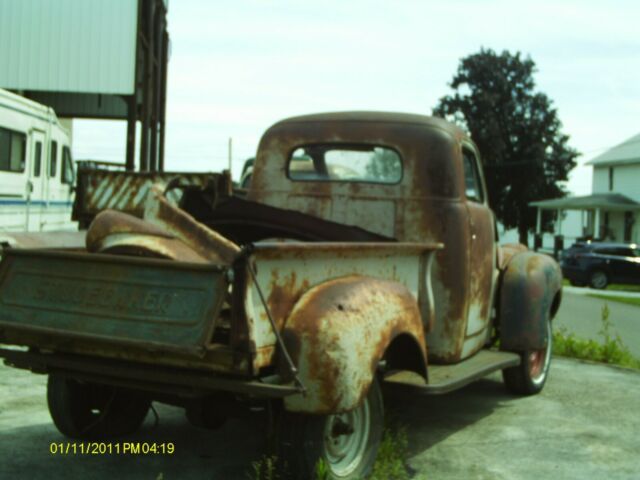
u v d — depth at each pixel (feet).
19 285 14.93
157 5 83.66
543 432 20.67
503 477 16.97
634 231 149.07
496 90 210.59
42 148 47.03
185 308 13.17
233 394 14.66
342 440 15.29
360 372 13.98
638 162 151.43
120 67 71.36
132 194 40.96
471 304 20.70
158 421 19.11
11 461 16.78
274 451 14.61
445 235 19.94
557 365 31.04
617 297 79.87
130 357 13.96
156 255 14.56
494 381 27.32
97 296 14.06
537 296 23.34
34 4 70.90
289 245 13.34
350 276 15.34
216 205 18.53
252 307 12.94
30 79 70.95
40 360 14.88
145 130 76.43
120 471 16.47
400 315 15.53
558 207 156.25
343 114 21.30
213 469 16.72
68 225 53.21
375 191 20.63
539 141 207.00
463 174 20.47
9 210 42.42
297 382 13.11
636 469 17.79
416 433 20.25
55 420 17.62
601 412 23.11
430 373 18.49
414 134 20.34
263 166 22.03
